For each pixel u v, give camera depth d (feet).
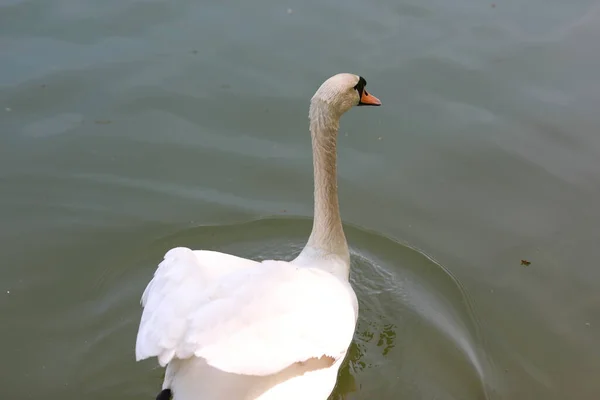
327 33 38.63
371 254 28.84
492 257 28.50
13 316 25.64
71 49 36.68
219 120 33.86
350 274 28.04
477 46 38.22
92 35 37.65
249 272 19.21
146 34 37.96
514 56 37.63
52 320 25.57
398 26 39.42
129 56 36.55
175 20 39.06
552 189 31.07
